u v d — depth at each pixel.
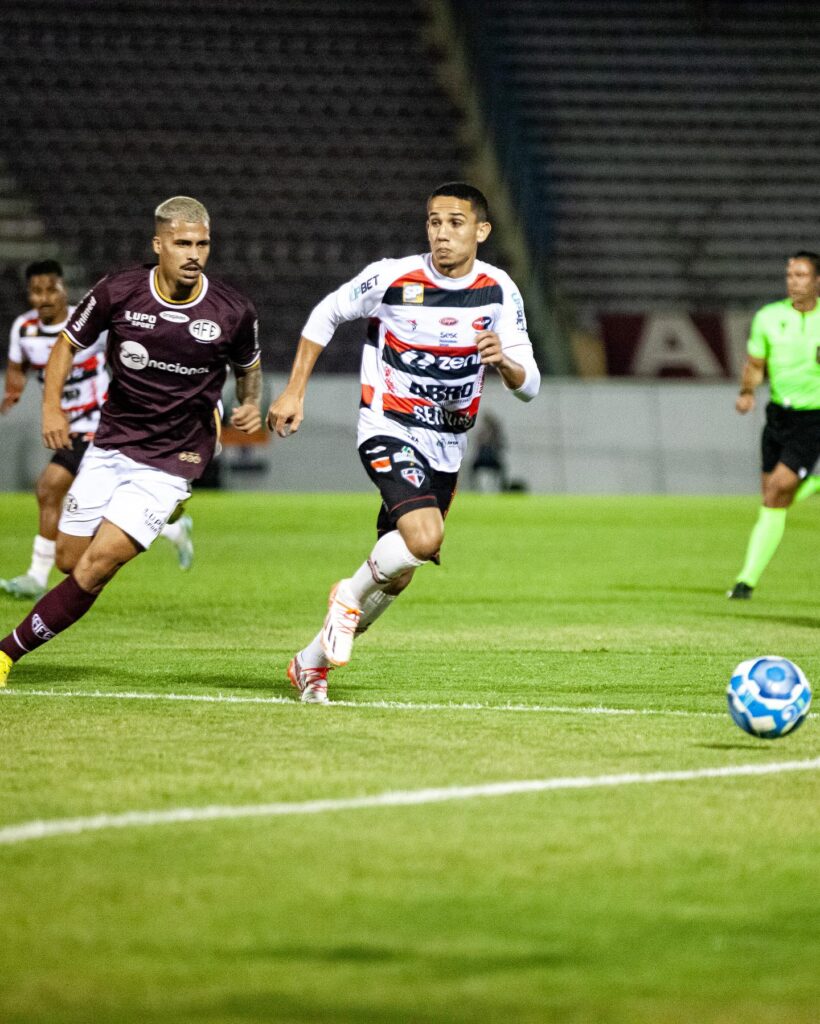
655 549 59.00
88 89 119.75
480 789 17.08
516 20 133.12
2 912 12.63
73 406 37.78
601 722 21.80
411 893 13.24
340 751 19.28
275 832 15.14
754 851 14.68
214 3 127.62
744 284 118.69
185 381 24.41
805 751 19.64
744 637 33.16
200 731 20.67
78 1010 10.59
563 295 116.06
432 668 27.91
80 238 108.62
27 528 64.56
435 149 121.06
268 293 108.38
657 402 105.19
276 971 11.37
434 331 22.97
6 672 24.64
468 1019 10.51
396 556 22.22
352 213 115.44
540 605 39.66
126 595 41.16
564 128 126.06
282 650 30.45
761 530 41.94
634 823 15.66
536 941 12.08
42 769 18.02
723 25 134.75
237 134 119.06
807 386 41.44
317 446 99.56
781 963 11.64
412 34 129.62
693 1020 10.51
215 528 66.50
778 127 128.75
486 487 99.75
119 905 12.82
